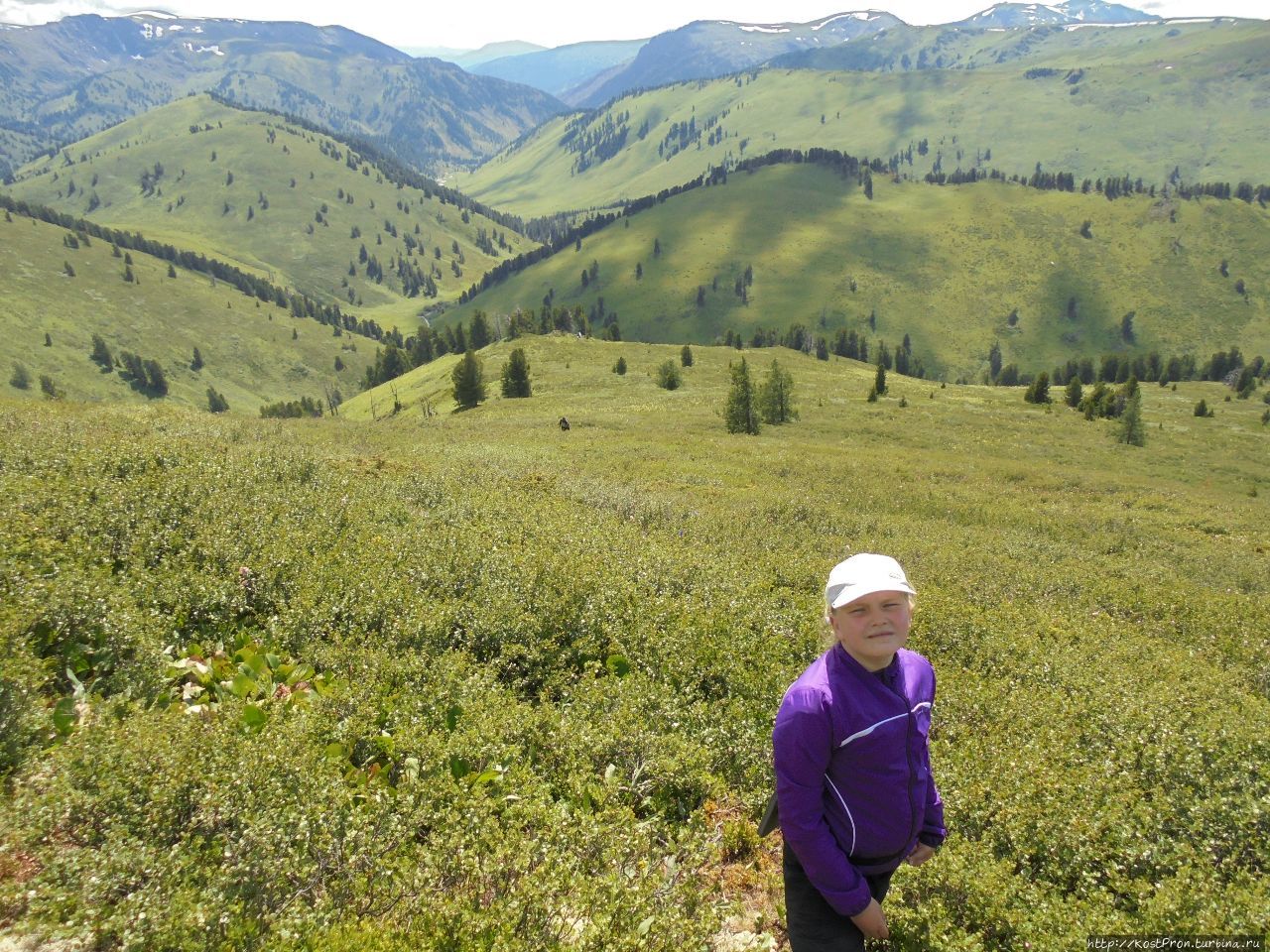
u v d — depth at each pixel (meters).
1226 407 108.62
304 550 8.10
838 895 3.05
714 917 3.73
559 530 11.66
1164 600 14.01
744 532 15.86
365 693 5.52
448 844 3.78
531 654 7.00
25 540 6.77
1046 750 6.10
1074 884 4.73
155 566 7.28
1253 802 5.46
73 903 3.10
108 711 4.68
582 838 4.06
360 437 28.77
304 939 3.11
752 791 5.46
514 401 92.75
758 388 75.38
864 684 3.13
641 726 5.71
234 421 25.19
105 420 18.08
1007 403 100.00
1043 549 19.34
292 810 3.75
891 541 17.25
